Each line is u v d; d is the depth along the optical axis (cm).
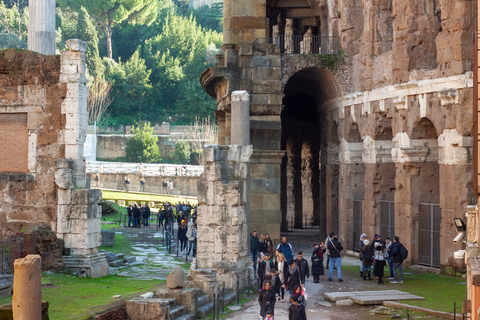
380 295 2528
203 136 11444
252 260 3075
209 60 12669
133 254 3609
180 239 3675
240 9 4297
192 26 13425
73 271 2788
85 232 2830
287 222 5972
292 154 5944
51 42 4978
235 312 2309
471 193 2959
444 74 3086
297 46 5397
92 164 8712
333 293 2569
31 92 3002
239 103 3092
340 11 4153
